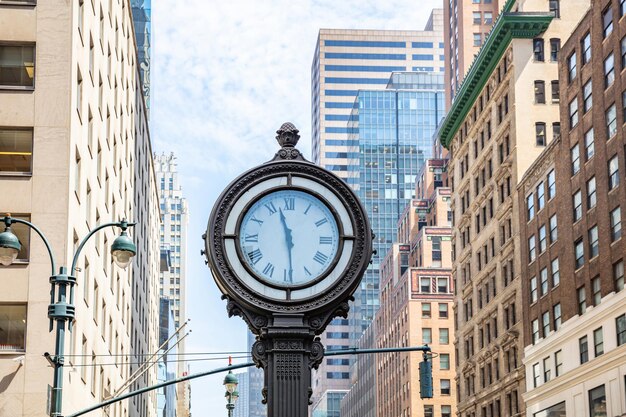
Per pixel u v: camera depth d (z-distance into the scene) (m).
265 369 12.48
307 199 12.79
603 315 70.81
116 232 72.69
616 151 69.12
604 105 71.62
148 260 109.81
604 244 70.94
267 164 12.83
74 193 51.84
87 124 56.75
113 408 71.44
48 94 50.66
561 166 80.19
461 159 117.19
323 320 12.56
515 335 92.00
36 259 48.78
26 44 51.31
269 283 12.45
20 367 47.62
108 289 67.56
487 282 104.50
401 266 182.75
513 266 94.69
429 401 154.50
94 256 59.97
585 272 74.38
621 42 69.25
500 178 99.75
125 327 80.56
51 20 51.47
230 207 12.62
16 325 48.25
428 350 30.25
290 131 13.12
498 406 98.31
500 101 101.56
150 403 113.44
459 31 198.00
